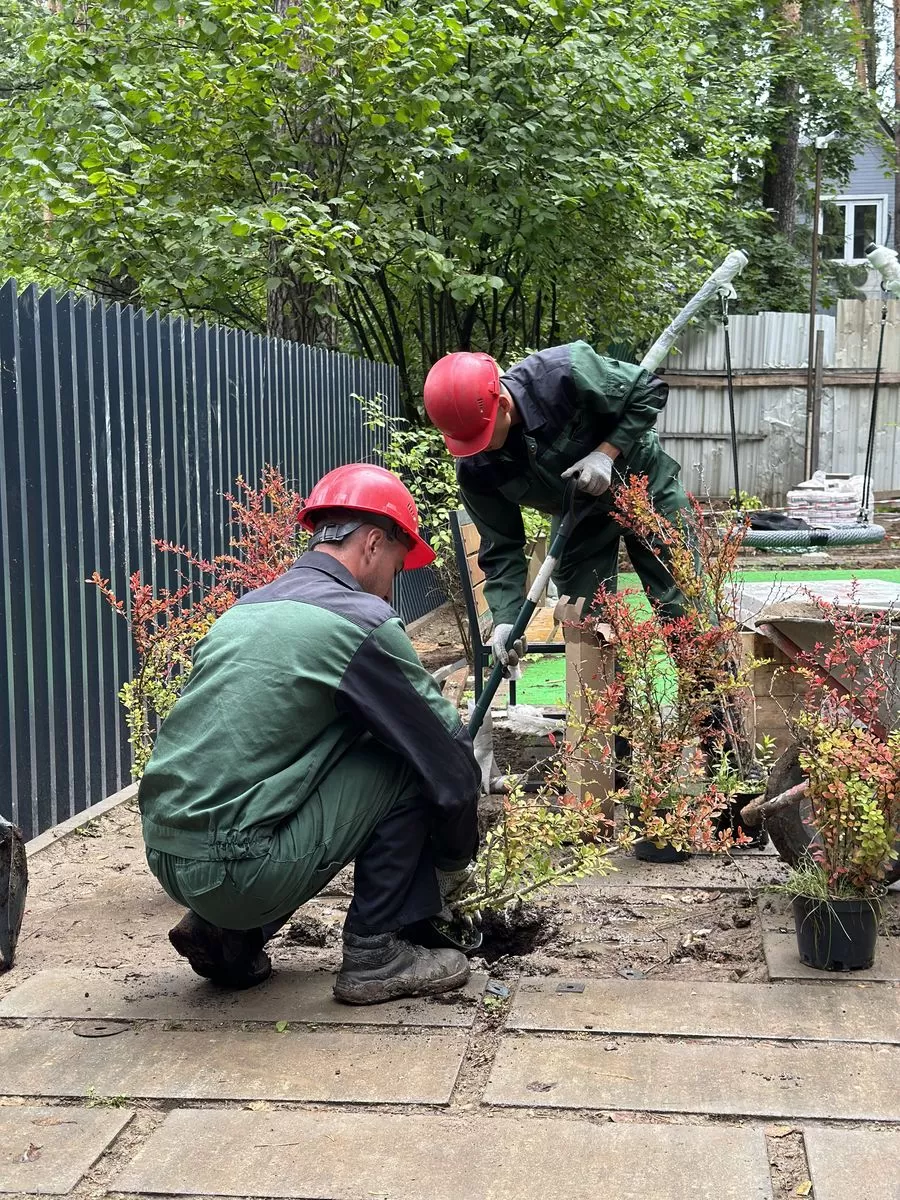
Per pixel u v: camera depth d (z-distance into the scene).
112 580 5.79
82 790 5.49
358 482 3.50
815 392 15.56
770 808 3.88
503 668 4.24
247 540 5.43
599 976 3.56
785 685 5.23
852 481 12.54
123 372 5.92
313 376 8.85
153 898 4.40
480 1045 3.13
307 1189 2.49
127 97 9.21
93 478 5.60
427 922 3.60
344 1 9.25
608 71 10.49
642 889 4.31
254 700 3.17
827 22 23.33
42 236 11.35
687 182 13.10
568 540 5.07
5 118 10.66
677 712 4.44
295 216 9.09
